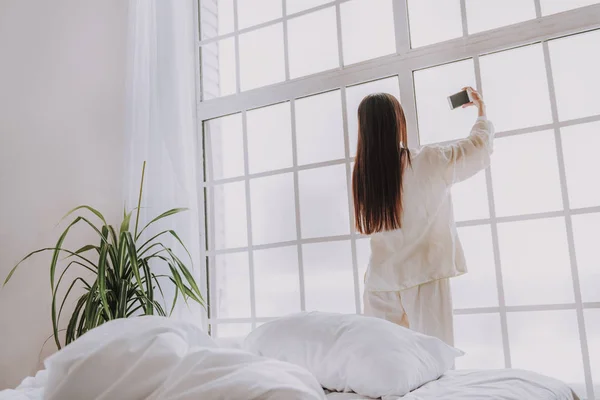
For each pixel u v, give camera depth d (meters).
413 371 1.23
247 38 3.08
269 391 0.85
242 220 2.99
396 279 1.94
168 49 2.90
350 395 1.25
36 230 2.48
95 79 2.84
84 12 2.83
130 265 2.44
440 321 1.90
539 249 2.23
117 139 2.91
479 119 2.06
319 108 2.79
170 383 0.88
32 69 2.55
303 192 2.79
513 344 2.24
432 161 1.93
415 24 2.59
